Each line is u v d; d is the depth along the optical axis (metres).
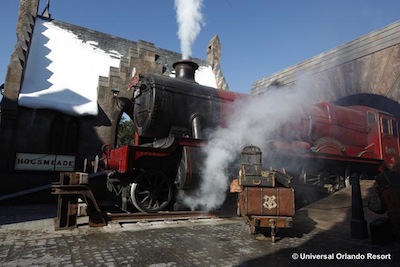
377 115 10.20
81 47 13.06
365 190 7.48
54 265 3.09
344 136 9.47
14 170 9.05
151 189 6.26
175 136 6.09
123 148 5.70
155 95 6.42
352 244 4.33
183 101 6.76
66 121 10.28
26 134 9.48
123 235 4.56
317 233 5.07
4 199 8.30
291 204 4.42
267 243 4.30
